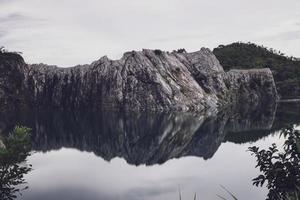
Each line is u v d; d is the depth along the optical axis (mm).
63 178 46562
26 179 45500
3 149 30797
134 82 183500
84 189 41250
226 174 45062
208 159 56594
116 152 68875
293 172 13352
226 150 63844
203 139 80562
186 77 194625
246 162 52188
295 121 102375
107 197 38000
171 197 37000
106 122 125875
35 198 36781
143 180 45500
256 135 81062
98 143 81125
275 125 97438
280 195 13125
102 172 50844
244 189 37156
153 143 79312
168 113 160875
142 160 59938
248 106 183000
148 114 157625
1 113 170125
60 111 182250
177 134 91188
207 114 148875
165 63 194000
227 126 101875
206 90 196875
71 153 68188
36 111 183250
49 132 100500
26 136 31797
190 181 43156
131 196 38094
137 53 192375
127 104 180375
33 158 62438
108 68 193000
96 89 192500
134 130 102625
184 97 180250
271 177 13680
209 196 36094
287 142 13359
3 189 32562
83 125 117312
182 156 61656
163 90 178250
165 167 53250
